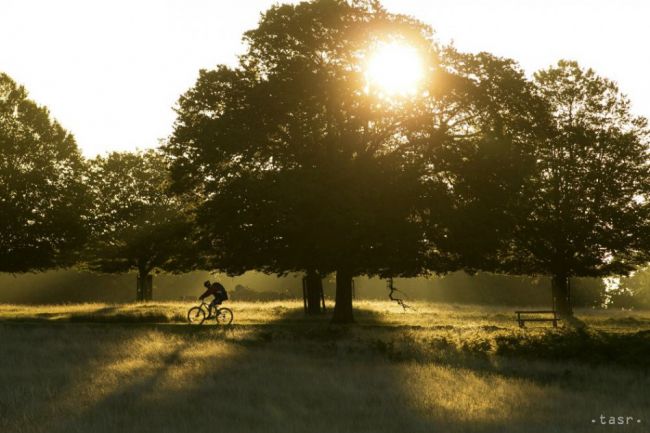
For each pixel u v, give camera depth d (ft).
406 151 122.83
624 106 164.66
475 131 130.11
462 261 124.36
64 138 187.21
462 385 55.57
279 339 89.66
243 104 123.03
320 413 43.19
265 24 124.98
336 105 117.80
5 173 174.40
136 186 233.96
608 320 143.54
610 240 156.46
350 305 125.90
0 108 182.50
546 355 74.38
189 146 125.18
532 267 166.50
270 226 117.29
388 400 48.16
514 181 121.80
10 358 68.28
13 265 178.91
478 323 127.44
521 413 44.39
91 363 65.62
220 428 38.40
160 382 54.19
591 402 49.29
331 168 114.01
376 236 114.52
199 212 123.85
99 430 37.65
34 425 38.58
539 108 130.21
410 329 104.42
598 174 157.17
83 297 370.73
